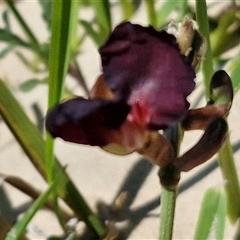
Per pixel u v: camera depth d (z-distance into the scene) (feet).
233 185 1.54
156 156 1.10
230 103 1.13
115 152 1.04
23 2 2.75
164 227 1.21
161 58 1.00
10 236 1.41
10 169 1.94
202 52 1.17
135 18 2.39
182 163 1.11
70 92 2.05
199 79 2.00
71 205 1.63
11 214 1.79
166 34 1.00
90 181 1.82
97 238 1.67
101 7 2.05
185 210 1.64
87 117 0.98
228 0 2.33
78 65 2.16
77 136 1.00
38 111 2.13
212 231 1.43
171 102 1.00
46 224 1.72
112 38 1.01
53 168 1.56
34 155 1.59
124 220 1.68
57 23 1.33
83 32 2.39
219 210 1.41
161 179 1.15
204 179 1.69
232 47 2.12
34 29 2.56
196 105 1.91
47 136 1.43
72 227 1.70
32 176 1.90
